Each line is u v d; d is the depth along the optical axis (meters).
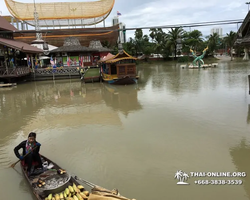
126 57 21.16
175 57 67.25
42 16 51.44
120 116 11.06
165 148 7.26
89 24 57.00
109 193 4.30
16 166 6.60
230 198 4.82
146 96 15.62
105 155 6.99
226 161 6.30
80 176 5.88
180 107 12.02
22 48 23.75
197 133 8.35
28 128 10.02
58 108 13.52
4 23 27.53
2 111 13.34
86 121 10.56
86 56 39.44
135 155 6.90
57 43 51.41
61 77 29.14
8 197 5.16
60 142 8.19
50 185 5.01
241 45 9.70
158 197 4.96
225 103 12.35
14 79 26.28
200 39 69.69
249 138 7.70
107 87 20.86
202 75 26.84
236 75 25.03
